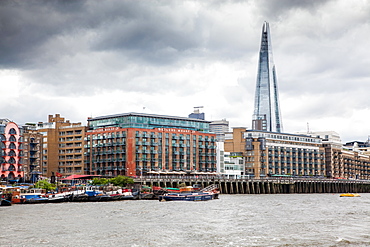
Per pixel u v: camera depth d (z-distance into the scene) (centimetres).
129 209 13312
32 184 19138
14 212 12462
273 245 7769
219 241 8075
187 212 12469
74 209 13325
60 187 19012
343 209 13950
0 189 16175
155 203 15912
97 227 9569
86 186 18775
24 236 8556
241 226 9762
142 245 7769
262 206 14812
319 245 7775
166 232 8944
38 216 11475
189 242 7994
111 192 17712
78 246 7712
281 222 10456
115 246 7706
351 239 8281
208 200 17912
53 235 8644
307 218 11275
